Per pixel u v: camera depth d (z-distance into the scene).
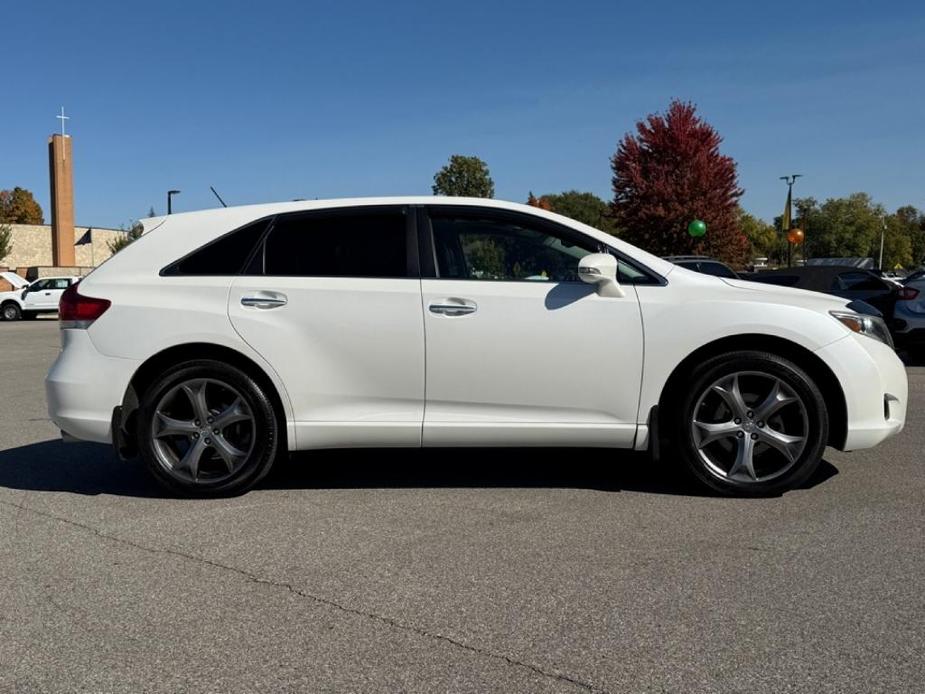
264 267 4.58
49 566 3.63
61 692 2.58
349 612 3.13
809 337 4.34
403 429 4.48
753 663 2.68
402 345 4.44
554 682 2.59
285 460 5.48
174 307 4.50
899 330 10.93
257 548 3.84
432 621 3.04
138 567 3.62
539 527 4.07
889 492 4.60
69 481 5.11
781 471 4.43
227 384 4.50
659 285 4.48
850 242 86.88
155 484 5.01
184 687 2.60
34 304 30.42
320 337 4.46
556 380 4.43
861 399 4.38
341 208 4.66
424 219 4.61
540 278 4.50
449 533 4.01
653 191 37.66
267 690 2.57
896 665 2.66
